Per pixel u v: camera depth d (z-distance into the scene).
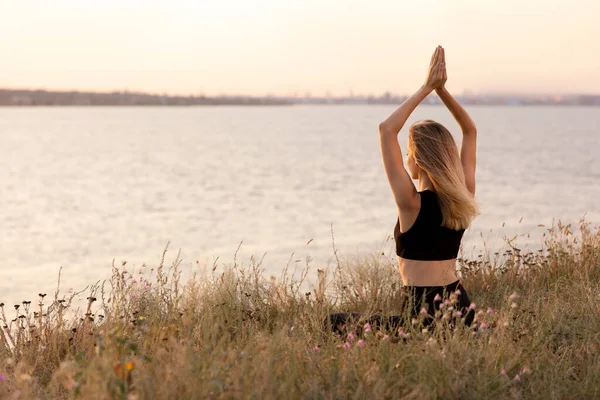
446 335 3.79
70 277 17.42
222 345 3.79
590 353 4.03
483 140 169.00
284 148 143.50
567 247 7.67
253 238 26.86
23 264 20.72
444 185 3.84
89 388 2.96
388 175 3.91
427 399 3.22
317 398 3.28
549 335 4.38
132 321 4.57
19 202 46.75
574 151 114.75
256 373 3.32
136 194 52.41
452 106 4.33
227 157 110.94
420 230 3.96
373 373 3.42
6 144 177.38
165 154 123.00
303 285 7.69
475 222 27.38
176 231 30.31
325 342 4.30
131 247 25.20
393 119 3.90
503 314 4.50
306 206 40.78
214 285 5.74
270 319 5.30
